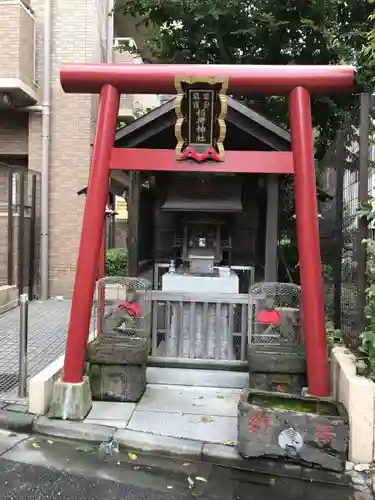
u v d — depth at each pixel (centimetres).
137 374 480
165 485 345
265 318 497
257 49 844
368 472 354
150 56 1290
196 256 649
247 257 704
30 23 998
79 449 394
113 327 501
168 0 796
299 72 442
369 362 391
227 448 383
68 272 1073
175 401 486
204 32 822
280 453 361
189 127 468
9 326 799
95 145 461
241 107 558
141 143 640
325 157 698
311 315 432
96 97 1108
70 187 1062
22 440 407
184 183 662
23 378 474
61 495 327
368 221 424
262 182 697
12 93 974
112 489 337
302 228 442
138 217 626
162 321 561
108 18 1235
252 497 332
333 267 588
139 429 417
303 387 455
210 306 548
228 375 531
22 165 1131
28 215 1055
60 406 431
